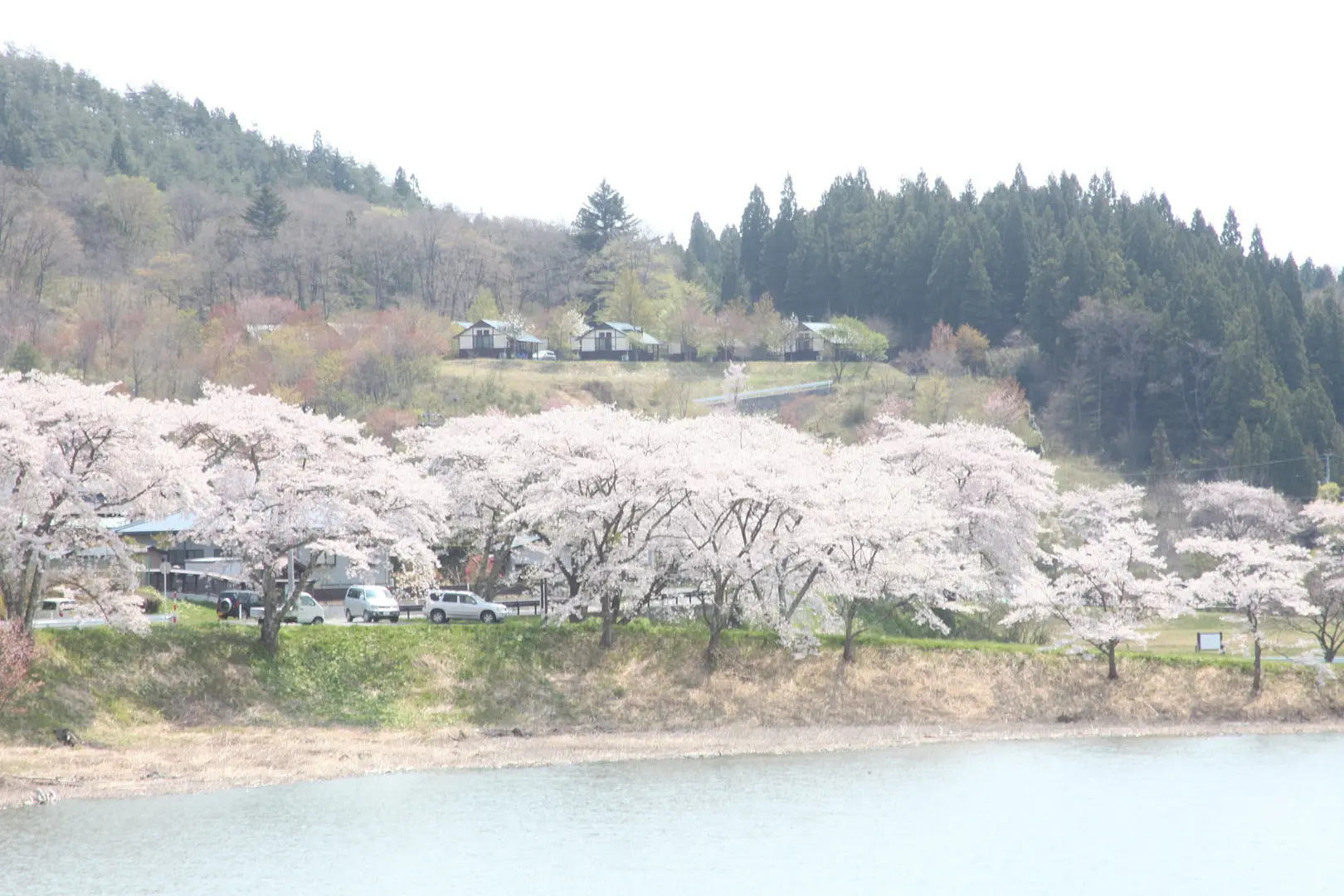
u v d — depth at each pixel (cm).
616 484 6044
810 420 13138
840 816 4375
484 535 6931
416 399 12512
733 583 6316
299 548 6031
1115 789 4831
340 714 5391
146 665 5250
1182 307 14038
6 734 4681
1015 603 6681
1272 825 4325
